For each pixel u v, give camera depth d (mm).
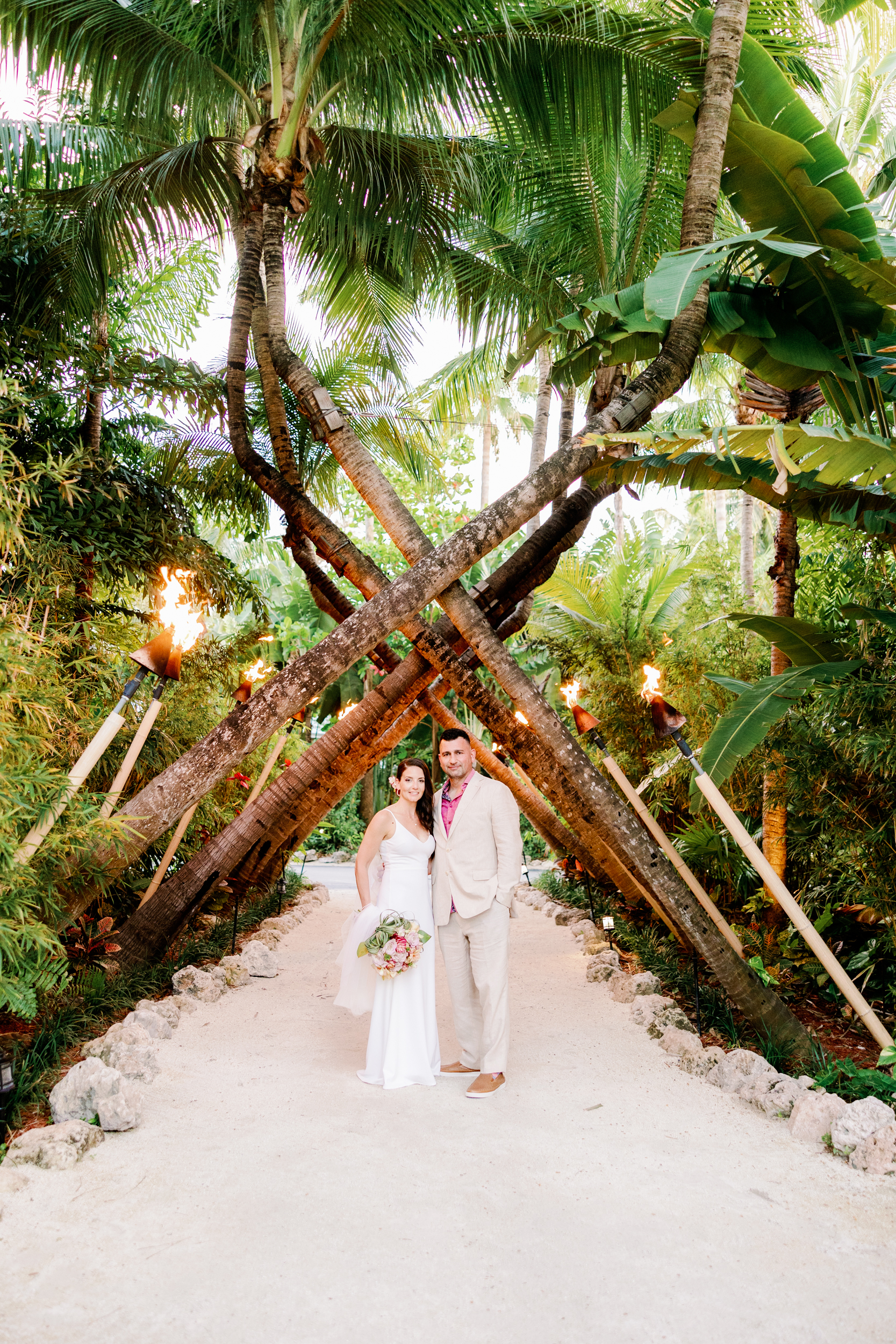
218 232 7449
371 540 19547
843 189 4703
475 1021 4211
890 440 3969
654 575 10773
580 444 5027
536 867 15977
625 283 7688
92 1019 4508
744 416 7258
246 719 4559
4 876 3223
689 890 4809
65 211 6664
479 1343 2098
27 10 5754
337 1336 2111
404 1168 3039
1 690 3354
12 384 4016
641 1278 2383
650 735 8641
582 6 5625
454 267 8102
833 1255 2523
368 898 4230
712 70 4859
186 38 6625
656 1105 3719
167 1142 3215
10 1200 2734
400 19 5391
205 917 7734
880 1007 5199
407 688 6695
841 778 4941
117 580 6469
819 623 6688
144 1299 2240
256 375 8406
